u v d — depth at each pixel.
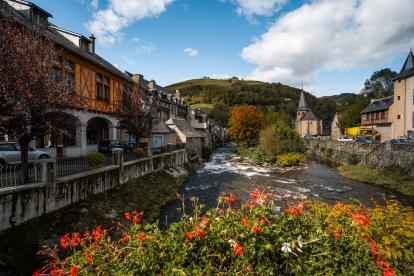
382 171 22.00
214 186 19.22
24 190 7.48
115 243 3.28
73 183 9.77
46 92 8.02
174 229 3.28
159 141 27.75
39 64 8.19
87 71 18.11
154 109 29.08
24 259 6.22
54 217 8.39
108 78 21.25
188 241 3.04
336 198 15.80
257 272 2.81
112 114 20.80
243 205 4.04
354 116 50.94
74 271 2.52
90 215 9.53
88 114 18.42
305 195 16.52
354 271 2.94
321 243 3.13
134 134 21.11
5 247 6.30
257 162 33.09
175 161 23.95
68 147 17.11
